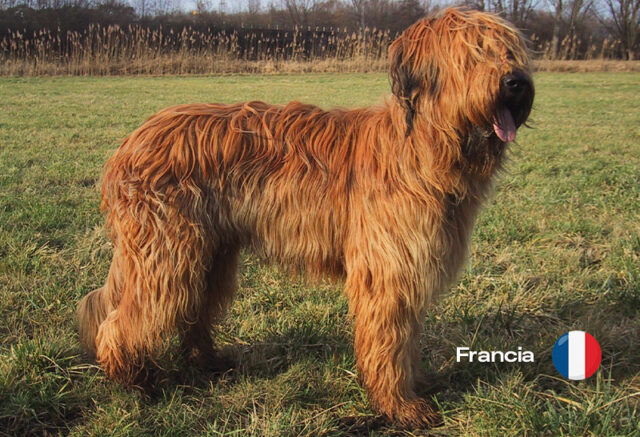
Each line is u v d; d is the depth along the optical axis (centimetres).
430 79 251
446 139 251
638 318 383
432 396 310
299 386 316
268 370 335
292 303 412
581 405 289
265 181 287
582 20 4091
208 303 327
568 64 3002
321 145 287
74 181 689
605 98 1747
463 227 282
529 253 494
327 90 1869
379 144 275
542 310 404
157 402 304
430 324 385
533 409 285
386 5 4053
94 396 303
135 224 278
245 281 442
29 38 2812
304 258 296
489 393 303
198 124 290
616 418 279
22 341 333
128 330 288
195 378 326
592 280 439
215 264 316
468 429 286
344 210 283
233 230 296
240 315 396
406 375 291
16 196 616
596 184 706
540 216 582
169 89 1878
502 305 410
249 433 279
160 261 277
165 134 287
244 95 1703
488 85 233
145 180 277
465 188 266
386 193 268
